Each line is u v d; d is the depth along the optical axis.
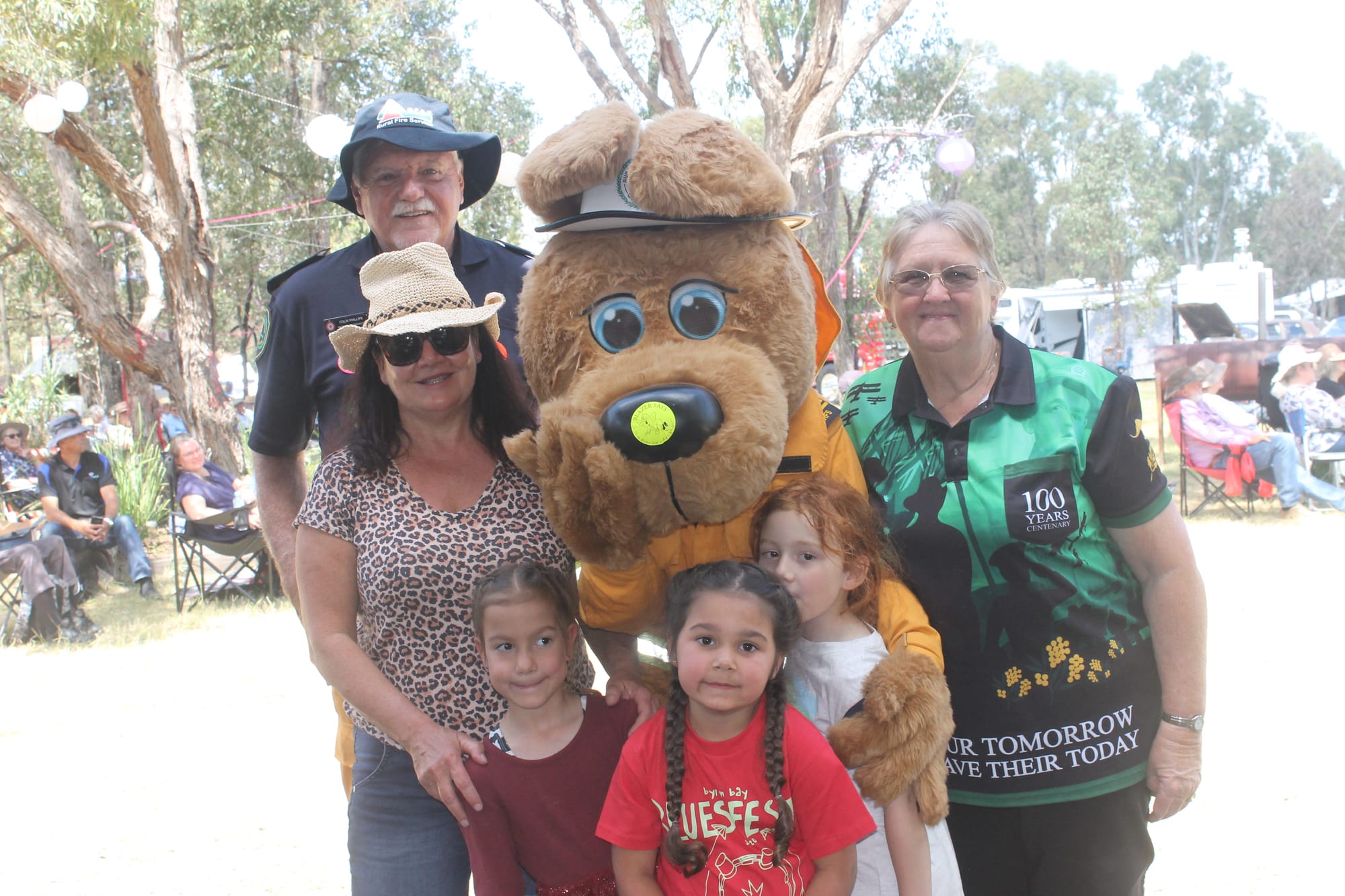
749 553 2.24
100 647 7.55
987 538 2.26
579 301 2.17
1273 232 61.66
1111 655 2.32
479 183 3.28
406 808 2.32
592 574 2.26
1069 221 27.33
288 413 2.89
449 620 2.18
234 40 18.12
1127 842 2.37
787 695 2.11
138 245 20.83
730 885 1.97
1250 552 8.48
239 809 4.61
